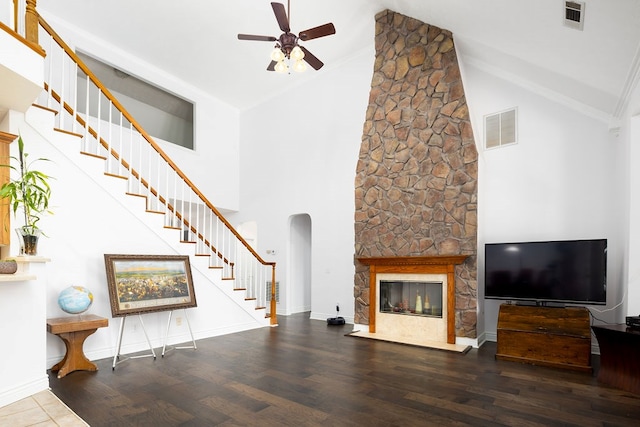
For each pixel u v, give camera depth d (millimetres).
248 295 8133
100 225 4242
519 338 4148
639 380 3199
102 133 6152
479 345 4859
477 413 2775
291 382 3416
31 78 2951
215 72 7375
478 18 4383
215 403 2930
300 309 7980
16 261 3004
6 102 3418
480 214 5051
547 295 4438
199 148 7852
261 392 3164
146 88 7121
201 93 8008
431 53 5453
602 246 4125
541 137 5039
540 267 4500
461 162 5043
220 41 6473
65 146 3994
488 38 4734
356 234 5973
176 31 6172
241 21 6000
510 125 5293
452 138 5145
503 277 4738
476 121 5574
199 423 2586
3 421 2582
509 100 5332
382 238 5668
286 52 4277
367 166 5945
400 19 5797
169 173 7113
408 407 2875
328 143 7156
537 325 4145
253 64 7160
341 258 6758
